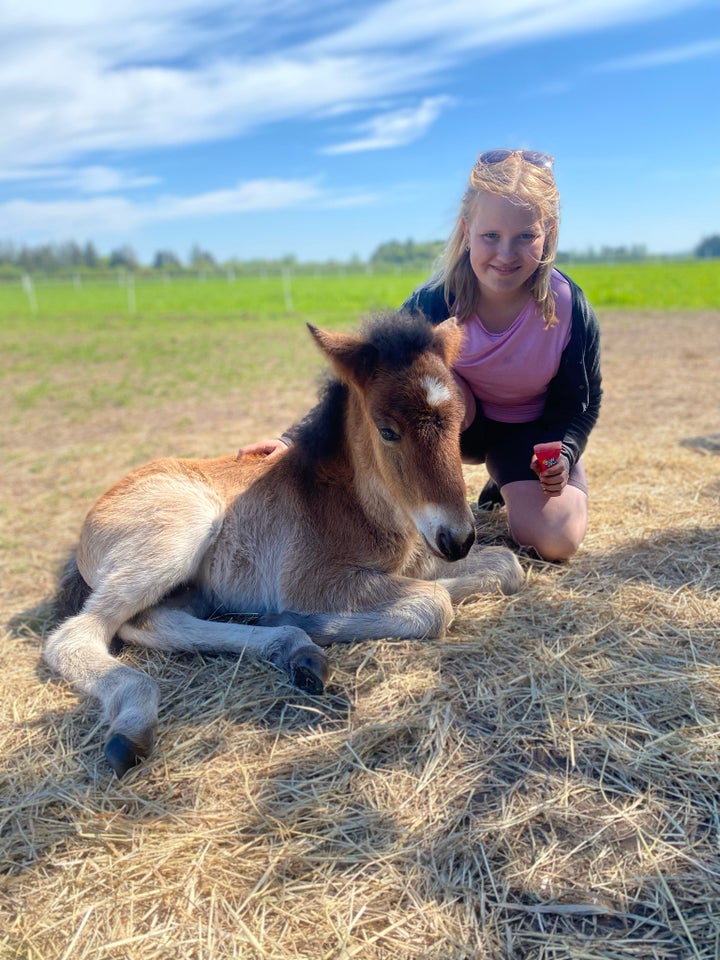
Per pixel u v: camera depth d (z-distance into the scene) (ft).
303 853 6.64
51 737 8.59
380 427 9.39
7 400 34.58
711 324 54.34
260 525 11.19
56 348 55.93
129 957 5.83
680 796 6.91
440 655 9.32
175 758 8.03
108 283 206.69
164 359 47.73
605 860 6.35
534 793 7.09
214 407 30.78
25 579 13.88
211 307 101.86
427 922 5.92
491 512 13.99
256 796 7.39
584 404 12.04
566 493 11.62
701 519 12.74
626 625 9.63
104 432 26.94
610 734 7.71
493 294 11.12
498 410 12.62
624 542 12.08
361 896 6.19
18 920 6.23
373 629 9.92
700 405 24.18
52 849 6.95
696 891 6.00
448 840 6.63
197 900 6.28
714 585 10.45
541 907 5.98
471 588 10.73
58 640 9.87
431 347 9.72
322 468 10.92
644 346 42.37
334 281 163.63
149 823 7.15
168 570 10.32
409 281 152.46
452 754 7.68
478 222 10.26
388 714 8.35
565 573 11.28
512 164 10.04
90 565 11.05
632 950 5.59
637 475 15.49
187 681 9.43
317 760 7.80
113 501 11.02
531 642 9.41
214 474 11.73
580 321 11.30
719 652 8.90
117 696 8.52
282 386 35.27
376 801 7.18
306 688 8.98
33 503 18.79
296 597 10.72
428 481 9.00
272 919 6.07
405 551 10.94
